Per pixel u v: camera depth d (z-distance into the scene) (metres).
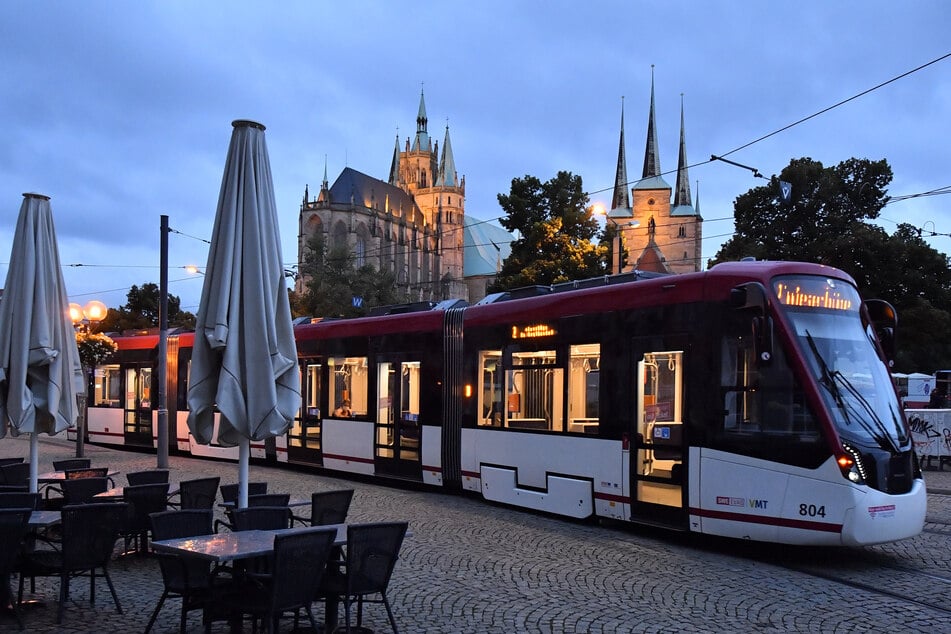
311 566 6.89
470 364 16.56
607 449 13.16
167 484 11.05
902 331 38.69
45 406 10.88
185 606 7.33
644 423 12.59
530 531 13.18
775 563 10.97
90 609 8.57
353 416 19.73
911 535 10.66
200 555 6.65
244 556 6.65
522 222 45.00
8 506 9.48
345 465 19.83
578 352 13.95
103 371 29.23
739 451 11.12
